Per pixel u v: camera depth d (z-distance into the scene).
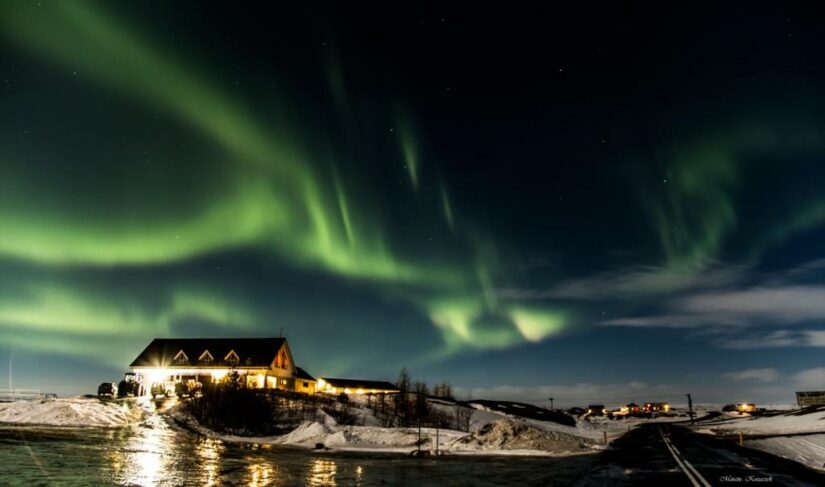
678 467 29.03
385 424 70.31
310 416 67.00
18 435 41.06
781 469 27.75
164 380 84.75
